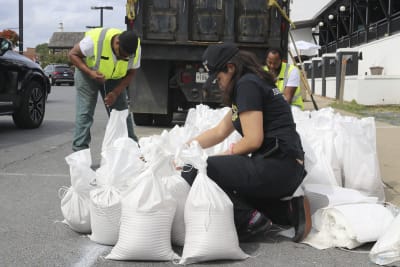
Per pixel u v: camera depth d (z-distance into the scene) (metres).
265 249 3.45
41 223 3.95
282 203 3.78
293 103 6.23
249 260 3.25
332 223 3.57
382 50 20.28
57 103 16.56
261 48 8.66
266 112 3.47
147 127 9.69
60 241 3.55
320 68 24.64
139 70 9.13
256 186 3.45
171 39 8.62
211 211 3.12
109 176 3.39
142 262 3.18
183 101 9.69
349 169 4.33
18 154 6.86
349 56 19.38
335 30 30.19
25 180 5.38
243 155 3.48
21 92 9.01
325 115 4.62
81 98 5.69
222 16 8.55
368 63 22.08
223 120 3.88
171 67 9.15
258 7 8.54
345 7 25.89
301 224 3.55
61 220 4.03
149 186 3.17
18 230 3.78
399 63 18.58
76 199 3.64
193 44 8.60
